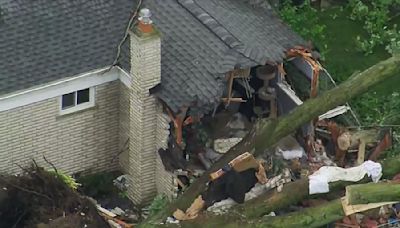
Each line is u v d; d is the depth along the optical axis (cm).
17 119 11612
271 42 12106
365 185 10794
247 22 12306
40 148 11881
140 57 11381
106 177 12219
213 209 11481
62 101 11781
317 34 14300
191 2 12306
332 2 14988
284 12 14312
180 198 11519
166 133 11700
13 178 11519
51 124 11806
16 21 11831
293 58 12262
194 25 12094
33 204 11456
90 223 11338
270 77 12188
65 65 11700
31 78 11544
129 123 11962
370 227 11650
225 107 12188
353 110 13025
